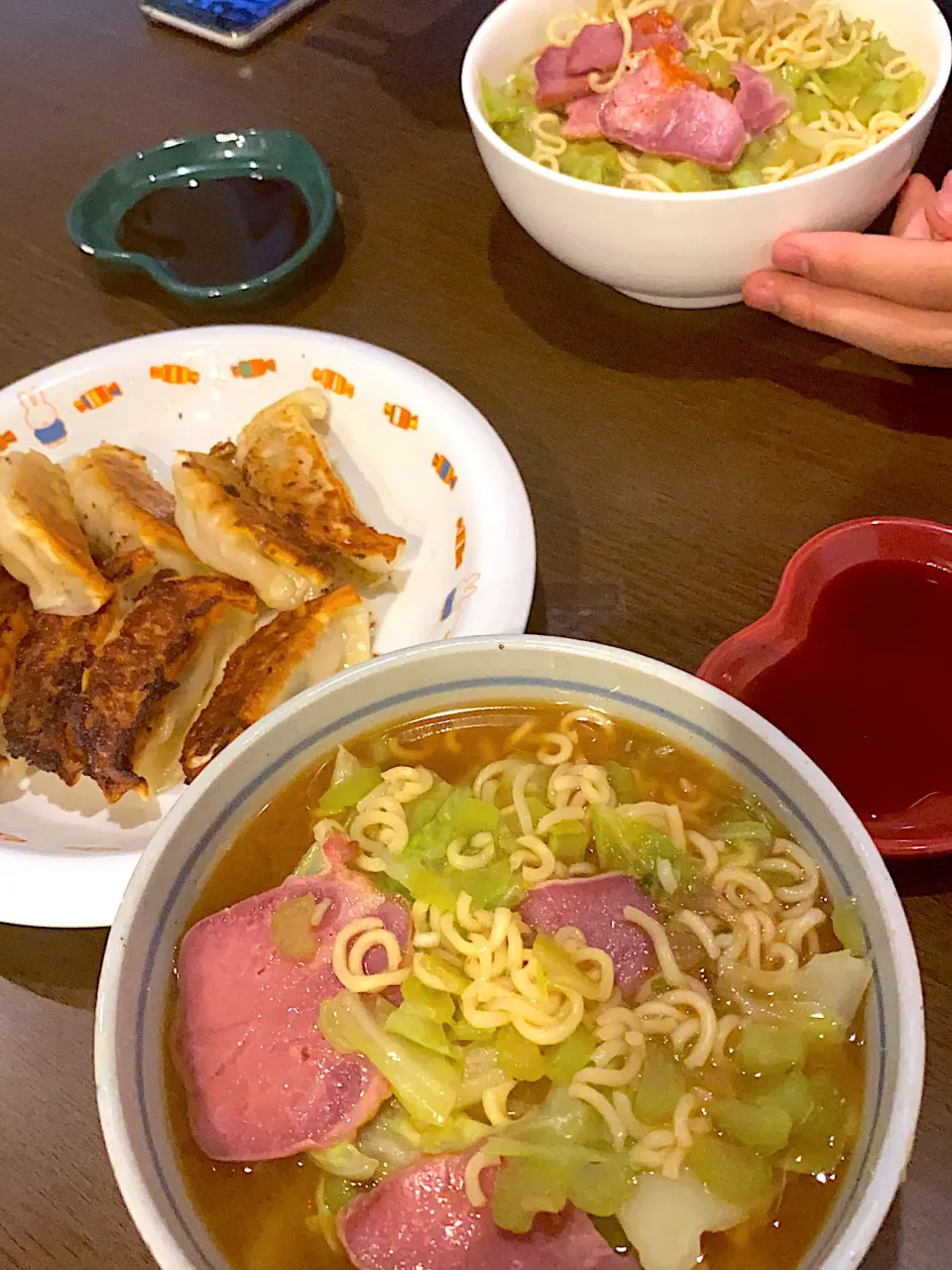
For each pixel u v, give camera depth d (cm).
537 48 44
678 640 33
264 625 36
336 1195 20
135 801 33
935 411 38
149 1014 21
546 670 24
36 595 35
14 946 29
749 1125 20
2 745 34
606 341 41
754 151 40
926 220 38
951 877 27
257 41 57
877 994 20
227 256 46
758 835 23
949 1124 24
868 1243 16
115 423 41
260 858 24
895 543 32
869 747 28
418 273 45
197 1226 19
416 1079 21
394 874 23
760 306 38
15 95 57
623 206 35
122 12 61
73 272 48
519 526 33
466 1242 19
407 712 25
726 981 22
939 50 40
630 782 24
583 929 23
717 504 36
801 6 43
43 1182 25
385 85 54
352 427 39
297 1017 22
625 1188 20
